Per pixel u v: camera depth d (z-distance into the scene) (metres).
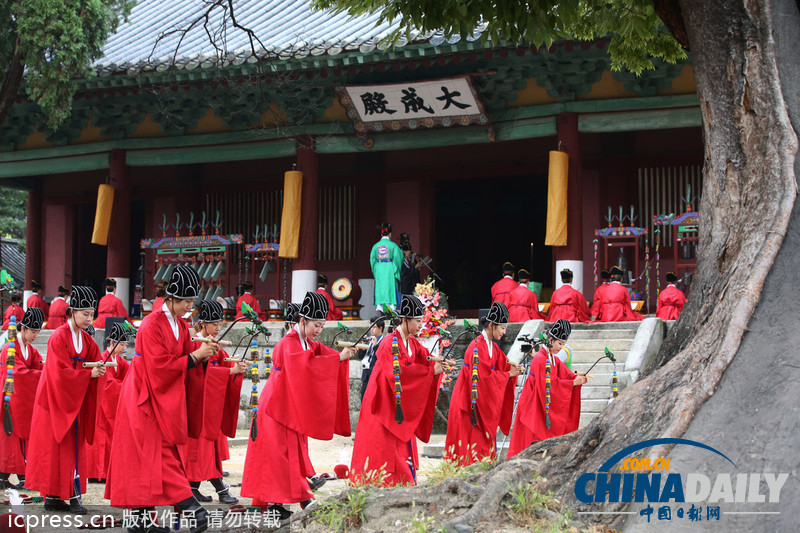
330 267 24.55
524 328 16.11
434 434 15.33
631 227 19.91
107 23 17.73
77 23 16.72
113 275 23.28
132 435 7.39
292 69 19.67
